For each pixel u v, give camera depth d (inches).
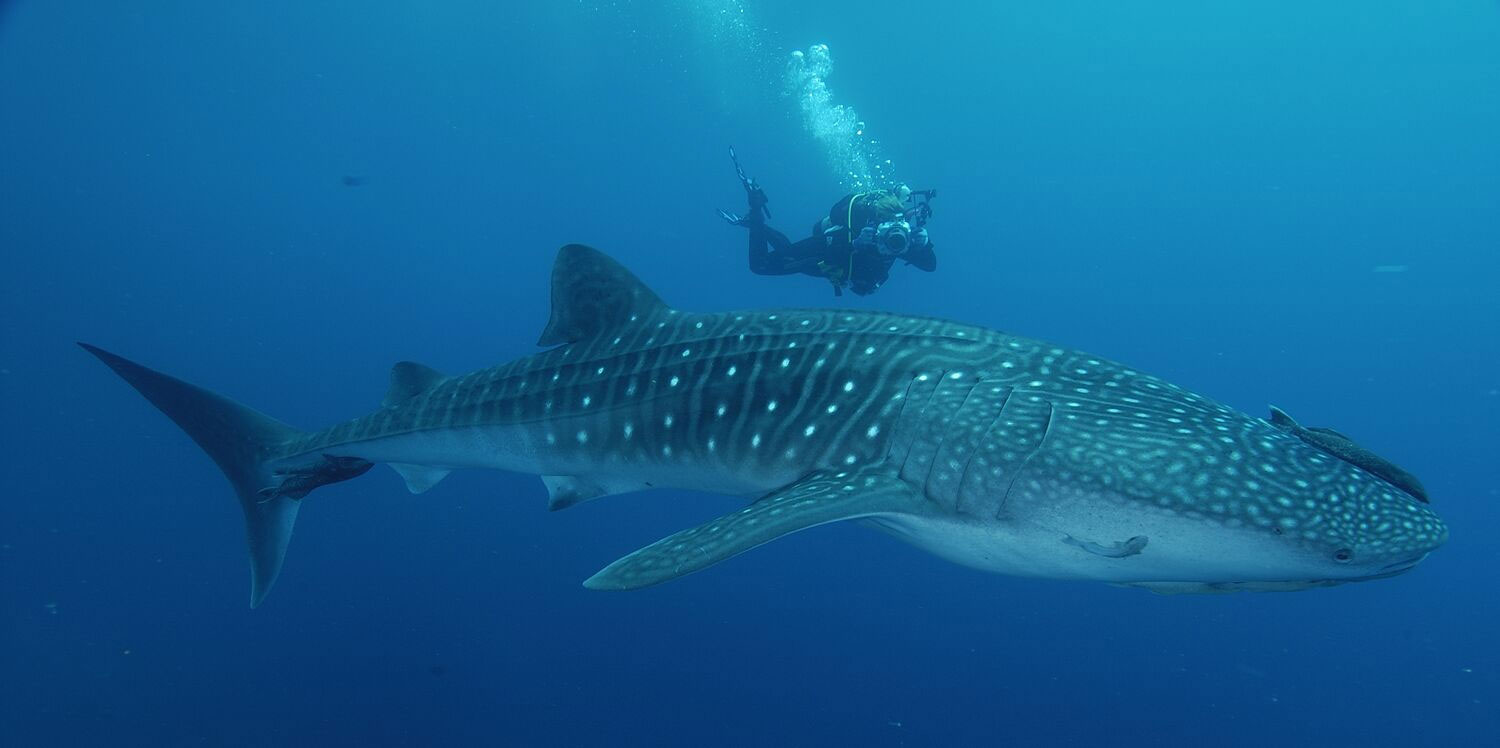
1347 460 161.6
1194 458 154.9
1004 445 166.7
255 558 249.3
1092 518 157.8
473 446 235.0
